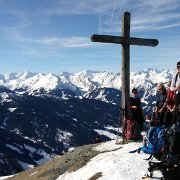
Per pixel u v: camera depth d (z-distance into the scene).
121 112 20.14
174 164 11.66
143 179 12.78
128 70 19.94
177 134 11.49
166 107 15.12
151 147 12.59
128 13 19.64
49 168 22.02
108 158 16.94
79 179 16.80
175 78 13.34
